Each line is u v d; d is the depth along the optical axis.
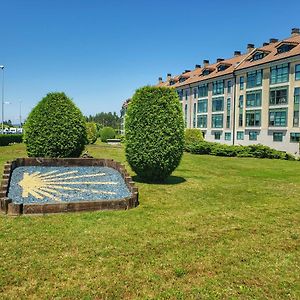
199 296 4.36
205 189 11.49
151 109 11.66
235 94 44.28
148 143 11.62
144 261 5.33
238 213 8.43
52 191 9.34
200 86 52.53
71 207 7.91
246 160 26.11
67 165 12.21
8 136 37.31
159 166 11.78
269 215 8.30
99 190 9.67
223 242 6.31
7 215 7.53
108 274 4.86
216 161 23.78
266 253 5.84
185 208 8.79
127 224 7.17
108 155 24.06
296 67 35.25
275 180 14.38
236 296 4.39
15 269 4.91
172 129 11.73
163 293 4.39
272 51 40.25
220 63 48.53
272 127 38.16
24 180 10.19
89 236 6.35
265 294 4.46
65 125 13.61
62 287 4.46
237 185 12.62
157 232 6.73
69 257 5.38
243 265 5.32
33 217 7.44
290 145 35.84
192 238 6.46
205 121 51.22
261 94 39.84
